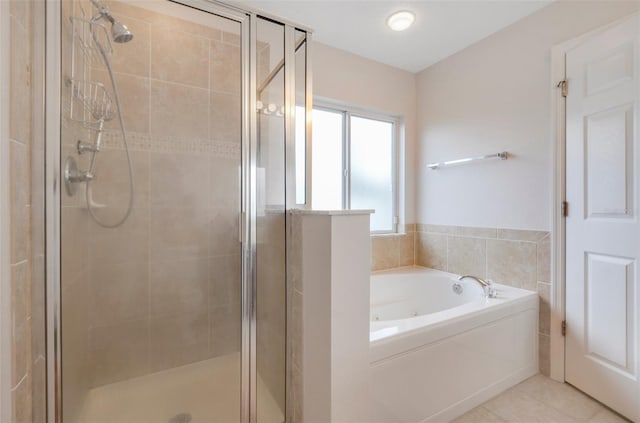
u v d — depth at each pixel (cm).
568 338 172
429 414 138
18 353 82
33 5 91
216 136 153
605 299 153
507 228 203
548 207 181
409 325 136
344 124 254
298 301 131
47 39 96
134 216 153
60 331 104
